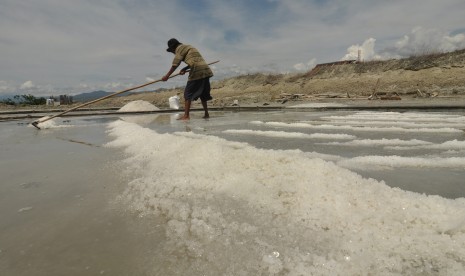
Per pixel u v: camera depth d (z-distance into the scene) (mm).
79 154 2918
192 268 987
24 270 1011
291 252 1049
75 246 1156
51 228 1315
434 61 21609
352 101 13227
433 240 1050
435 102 9945
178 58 6027
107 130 4867
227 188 1673
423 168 1937
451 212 1168
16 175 2195
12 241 1212
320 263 972
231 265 994
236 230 1224
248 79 32594
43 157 2838
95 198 1666
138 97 31781
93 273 981
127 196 1668
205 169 1979
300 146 2807
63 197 1700
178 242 1152
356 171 1867
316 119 5512
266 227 1244
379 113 6484
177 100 11531
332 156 2271
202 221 1301
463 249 992
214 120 5883
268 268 968
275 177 1684
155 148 2711
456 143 2719
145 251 1102
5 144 3715
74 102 23672
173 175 1967
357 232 1154
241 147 2586
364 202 1314
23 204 1608
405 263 958
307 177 1600
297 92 23953
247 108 9422
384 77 21734
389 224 1168
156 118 6938
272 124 4859
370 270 934
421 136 3283
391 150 2555
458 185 1563
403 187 1545
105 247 1141
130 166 2318
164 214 1417
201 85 6164
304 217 1298
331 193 1412
